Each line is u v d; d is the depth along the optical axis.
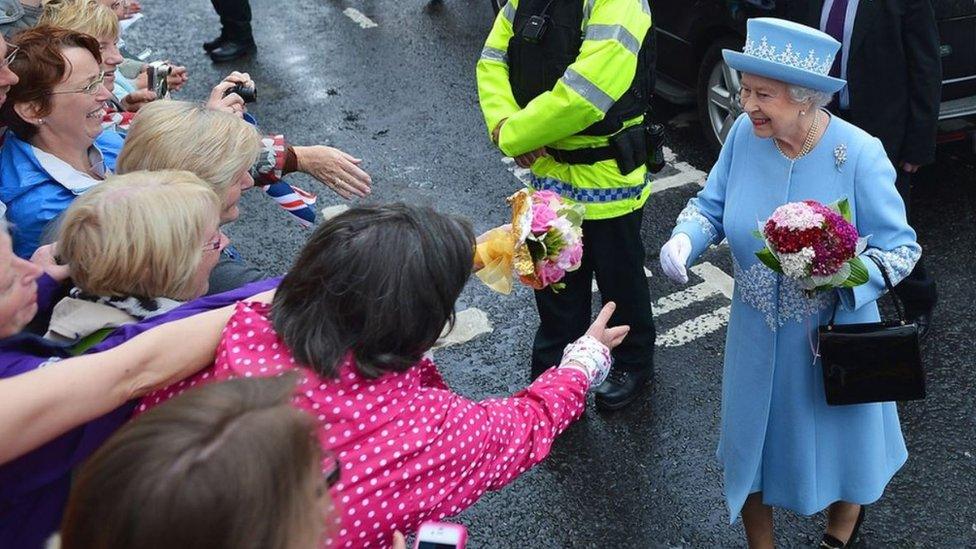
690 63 5.28
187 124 2.21
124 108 3.47
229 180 2.22
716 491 3.24
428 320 1.51
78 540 0.97
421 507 1.53
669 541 3.07
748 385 2.54
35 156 2.56
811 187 2.34
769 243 2.21
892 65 3.33
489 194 5.08
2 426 1.35
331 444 1.46
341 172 2.78
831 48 2.18
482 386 3.77
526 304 4.20
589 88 2.80
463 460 1.57
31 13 3.73
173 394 1.60
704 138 5.50
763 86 2.25
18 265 1.64
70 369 1.45
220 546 0.94
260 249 4.75
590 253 3.30
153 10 7.66
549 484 3.30
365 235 1.50
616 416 3.56
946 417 3.47
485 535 3.12
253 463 0.98
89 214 1.76
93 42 2.68
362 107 6.07
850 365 2.32
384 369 1.49
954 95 4.34
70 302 1.80
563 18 2.86
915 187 4.79
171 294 1.82
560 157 3.12
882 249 2.32
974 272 4.20
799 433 2.52
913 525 3.05
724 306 4.11
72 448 1.58
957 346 3.79
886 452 2.65
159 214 1.77
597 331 1.95
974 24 4.17
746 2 4.64
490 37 3.20
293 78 6.48
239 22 6.66
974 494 3.15
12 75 2.45
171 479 0.95
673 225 4.72
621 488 3.27
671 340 3.93
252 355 1.52
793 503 2.61
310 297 1.51
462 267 1.56
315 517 1.04
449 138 5.65
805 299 2.38
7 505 1.57
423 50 6.81
